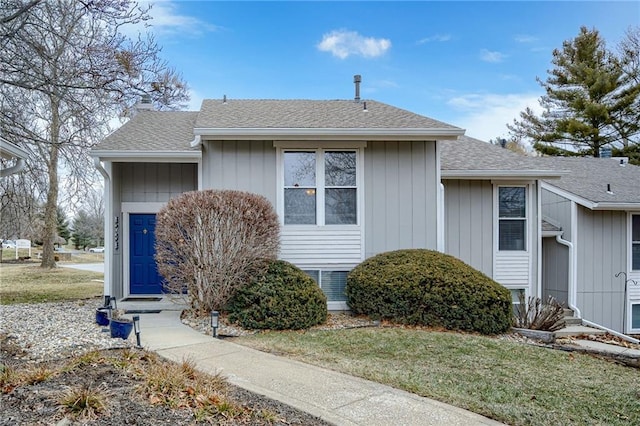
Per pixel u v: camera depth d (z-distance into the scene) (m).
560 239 10.95
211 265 7.50
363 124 8.96
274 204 8.97
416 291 7.82
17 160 6.50
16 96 10.99
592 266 10.73
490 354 6.11
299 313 7.36
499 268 10.24
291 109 10.45
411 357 5.78
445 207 10.22
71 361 4.55
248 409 3.60
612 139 22.44
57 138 12.00
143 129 10.59
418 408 3.93
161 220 7.68
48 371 3.99
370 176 9.14
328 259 8.99
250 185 8.99
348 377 4.75
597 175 12.30
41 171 12.32
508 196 10.41
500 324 7.94
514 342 7.17
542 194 11.78
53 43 9.89
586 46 23.23
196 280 7.64
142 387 3.64
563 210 11.06
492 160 10.63
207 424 3.18
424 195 9.20
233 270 7.58
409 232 9.16
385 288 7.97
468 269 8.24
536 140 24.44
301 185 9.05
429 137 8.86
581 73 23.03
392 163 9.19
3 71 9.13
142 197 10.26
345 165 9.16
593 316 10.64
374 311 8.06
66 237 38.66
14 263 24.64
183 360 4.65
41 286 13.38
